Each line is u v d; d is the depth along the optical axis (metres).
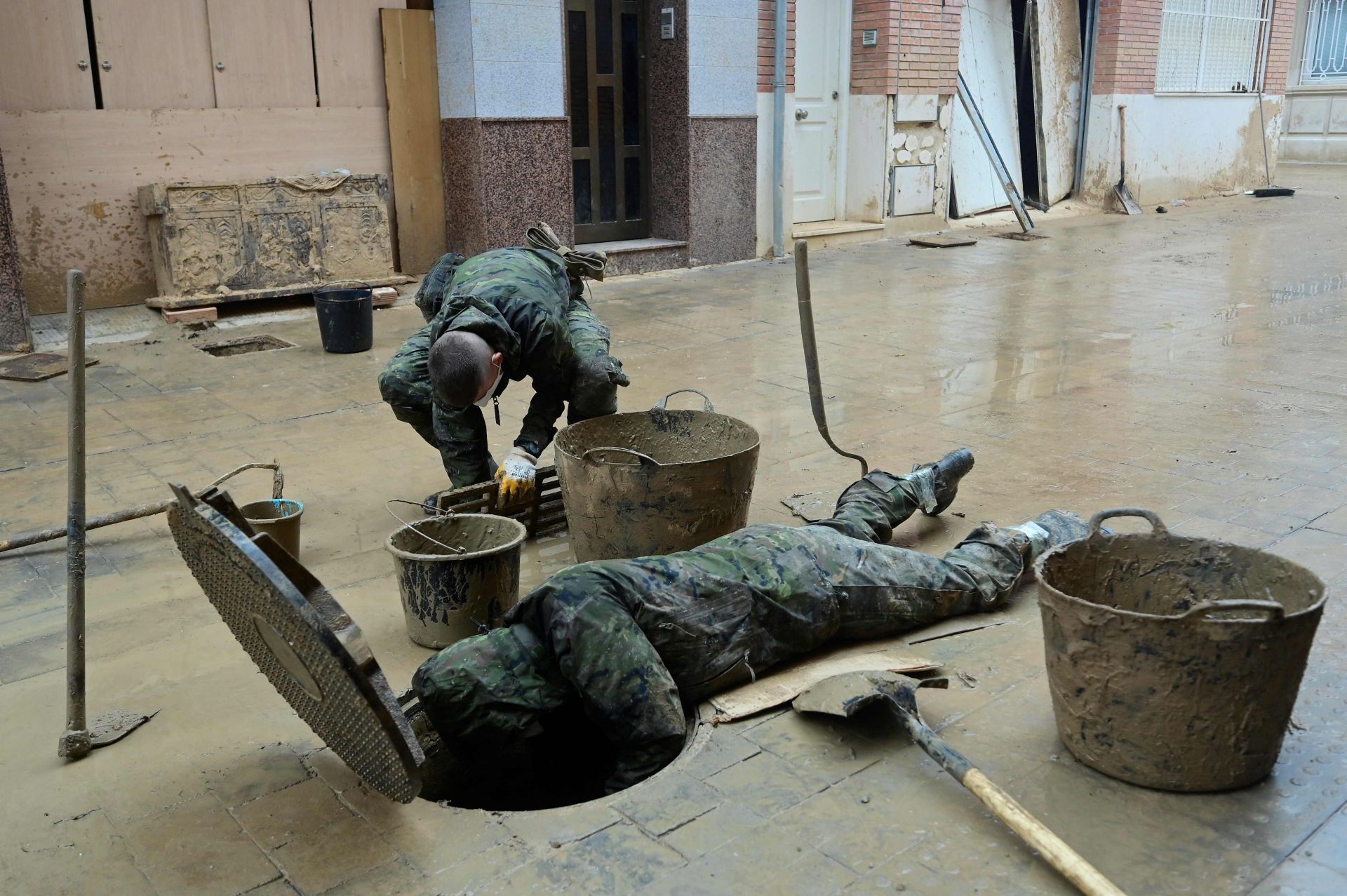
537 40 9.20
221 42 8.42
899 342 7.59
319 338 7.80
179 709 3.08
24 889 2.35
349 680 2.20
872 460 5.08
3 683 3.22
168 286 8.12
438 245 9.77
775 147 11.30
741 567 3.09
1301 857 2.34
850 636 3.32
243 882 2.36
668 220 10.91
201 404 6.14
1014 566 3.60
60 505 4.62
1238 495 4.51
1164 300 9.04
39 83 7.77
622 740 2.79
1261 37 16.59
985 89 14.12
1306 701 2.95
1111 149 14.91
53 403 6.18
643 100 10.73
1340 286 9.51
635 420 4.16
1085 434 5.42
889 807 2.54
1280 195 16.64
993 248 12.10
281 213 8.44
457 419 4.18
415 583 3.36
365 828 2.53
